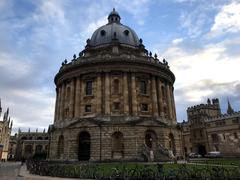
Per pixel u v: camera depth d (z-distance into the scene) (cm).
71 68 5750
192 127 10744
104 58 5459
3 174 3206
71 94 5634
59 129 5481
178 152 5512
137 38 6981
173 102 6384
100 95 5234
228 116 9356
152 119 5075
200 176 2002
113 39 6181
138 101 5362
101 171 2403
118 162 4406
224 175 2016
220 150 9350
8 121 10694
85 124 4944
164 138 5088
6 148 10400
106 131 4812
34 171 3195
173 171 2092
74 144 4941
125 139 4797
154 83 5675
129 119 4991
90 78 5534
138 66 5547
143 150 4700
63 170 2562
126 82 5350
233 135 9000
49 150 6003
